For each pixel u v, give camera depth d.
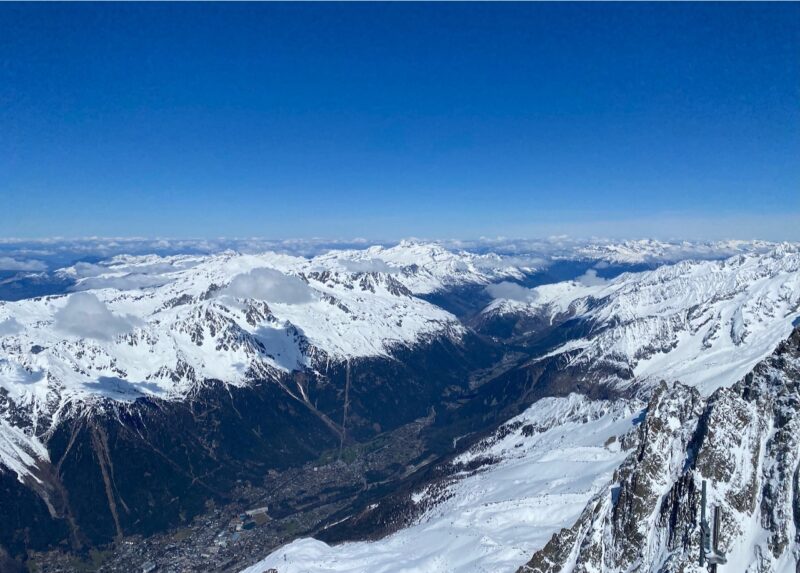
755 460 124.69
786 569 107.50
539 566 156.12
